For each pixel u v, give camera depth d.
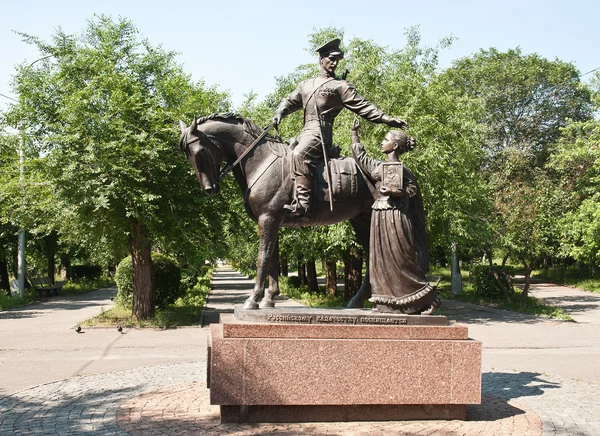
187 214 14.43
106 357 9.74
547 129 35.28
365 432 4.88
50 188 14.00
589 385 7.37
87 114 12.90
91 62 14.54
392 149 5.82
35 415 5.70
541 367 8.88
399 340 5.27
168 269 17.86
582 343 11.79
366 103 5.84
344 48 18.16
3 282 27.31
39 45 15.00
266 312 5.36
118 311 17.08
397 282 5.61
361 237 6.33
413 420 5.32
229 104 16.69
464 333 5.41
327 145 5.89
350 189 5.82
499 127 34.44
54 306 21.19
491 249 20.56
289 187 5.70
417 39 17.66
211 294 27.52
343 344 5.19
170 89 14.79
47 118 14.48
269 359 5.09
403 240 5.61
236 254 32.03
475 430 5.02
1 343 11.50
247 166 5.80
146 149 13.09
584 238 19.81
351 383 5.18
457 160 16.02
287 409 5.21
